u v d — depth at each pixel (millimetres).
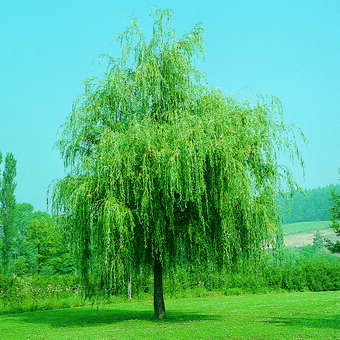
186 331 11641
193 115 13062
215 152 12164
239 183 11906
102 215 12289
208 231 13039
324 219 156625
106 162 12344
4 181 45656
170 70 14250
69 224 13266
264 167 12938
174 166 11570
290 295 27328
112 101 14086
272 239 12672
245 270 13438
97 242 12461
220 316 15852
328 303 20031
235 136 12633
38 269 45625
